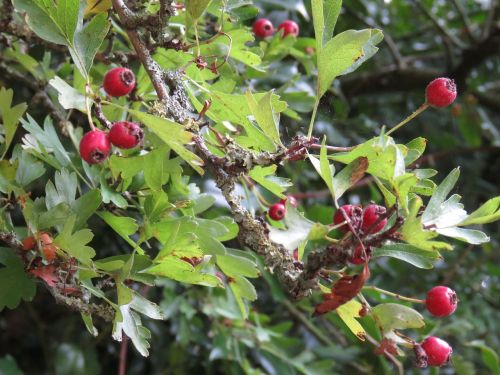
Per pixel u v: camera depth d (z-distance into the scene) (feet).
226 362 1.91
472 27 3.13
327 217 1.70
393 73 2.68
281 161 1.00
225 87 1.22
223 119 1.11
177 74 1.11
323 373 1.89
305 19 1.94
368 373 1.98
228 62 1.30
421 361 0.98
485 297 2.51
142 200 1.18
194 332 1.87
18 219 1.86
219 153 1.15
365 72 2.72
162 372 2.11
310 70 1.62
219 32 1.17
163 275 1.06
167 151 1.10
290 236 0.93
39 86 1.43
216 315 1.77
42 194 1.84
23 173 1.15
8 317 2.52
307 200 2.39
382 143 0.95
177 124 0.93
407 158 1.03
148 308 1.04
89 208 1.09
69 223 1.02
